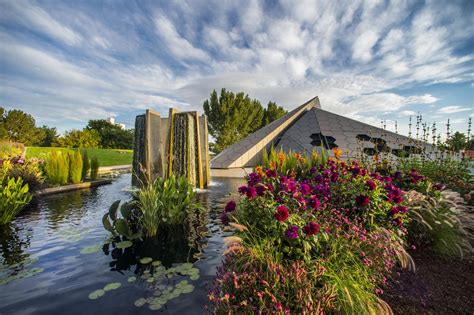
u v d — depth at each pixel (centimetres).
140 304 215
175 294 231
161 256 319
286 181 302
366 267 211
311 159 759
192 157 1007
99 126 4481
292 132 1767
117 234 394
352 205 296
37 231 417
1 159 695
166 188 439
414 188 393
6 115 3291
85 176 1050
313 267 196
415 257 286
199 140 1019
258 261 205
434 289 221
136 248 345
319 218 259
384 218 283
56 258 313
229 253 229
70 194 769
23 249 341
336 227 242
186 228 430
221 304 175
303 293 168
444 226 295
